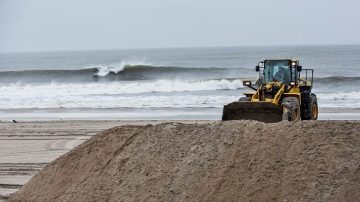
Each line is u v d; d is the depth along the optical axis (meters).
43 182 12.50
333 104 29.53
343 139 10.38
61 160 12.70
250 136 11.05
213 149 11.05
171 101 31.86
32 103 32.97
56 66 88.56
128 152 11.87
